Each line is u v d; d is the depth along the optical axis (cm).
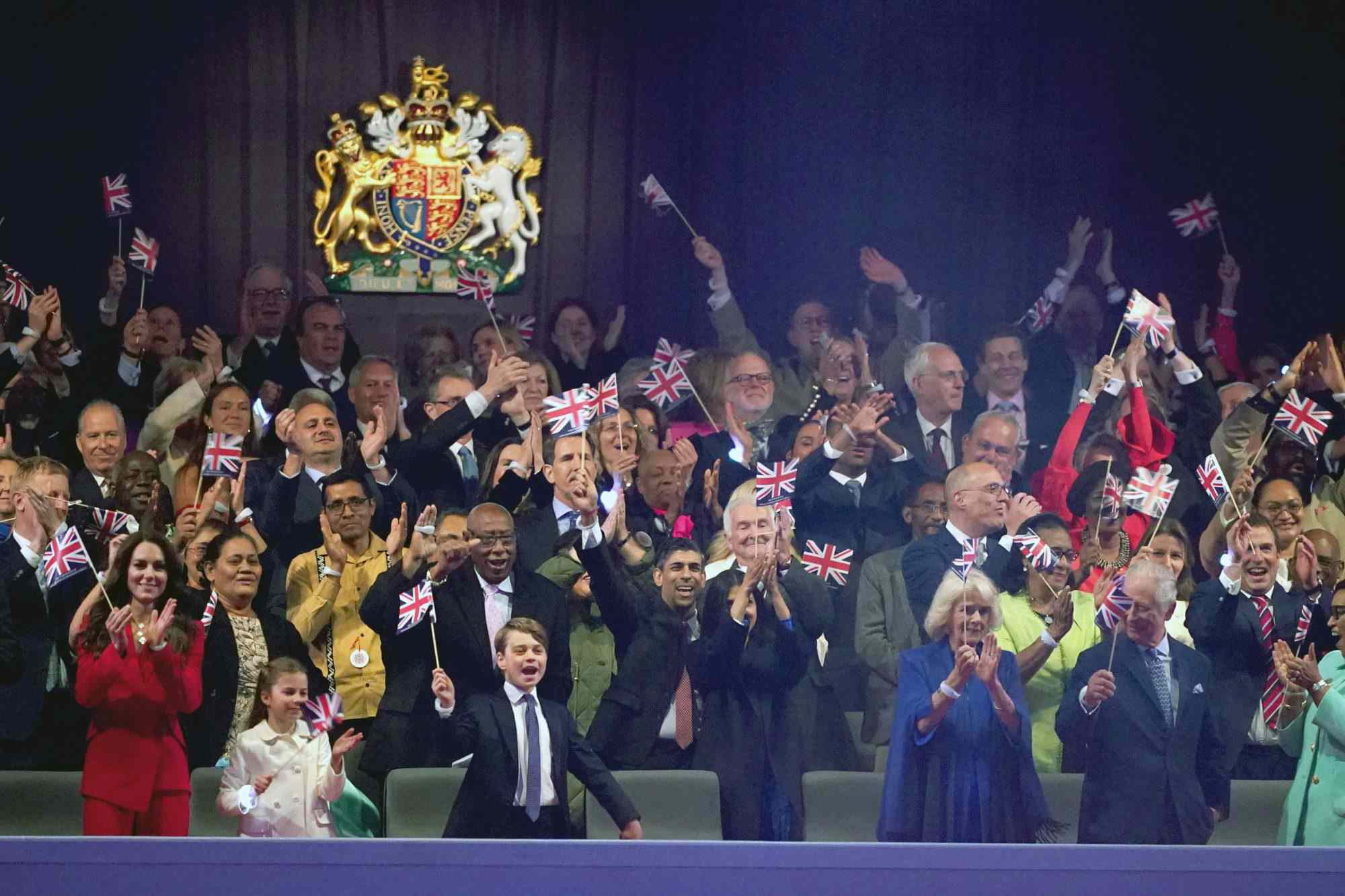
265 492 2948
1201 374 3166
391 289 3562
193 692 2473
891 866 2223
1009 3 3734
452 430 2936
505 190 3600
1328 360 3275
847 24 3712
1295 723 2703
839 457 2869
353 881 2173
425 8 3597
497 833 2416
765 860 2211
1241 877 2244
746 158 3688
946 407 3234
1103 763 2603
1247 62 3784
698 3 3675
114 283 3344
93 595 2473
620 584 2647
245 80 3559
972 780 2538
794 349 3622
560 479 2820
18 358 3158
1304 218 3775
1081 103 3747
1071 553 2761
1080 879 2238
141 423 3275
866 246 3703
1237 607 2780
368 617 2581
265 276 3366
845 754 2719
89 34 3519
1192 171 3784
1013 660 2586
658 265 3662
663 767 2645
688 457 3008
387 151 3569
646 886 2198
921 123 3725
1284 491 2988
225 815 2486
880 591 2823
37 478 2677
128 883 2155
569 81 3641
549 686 2605
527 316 3619
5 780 2525
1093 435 3156
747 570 2662
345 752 2492
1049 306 3616
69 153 3519
